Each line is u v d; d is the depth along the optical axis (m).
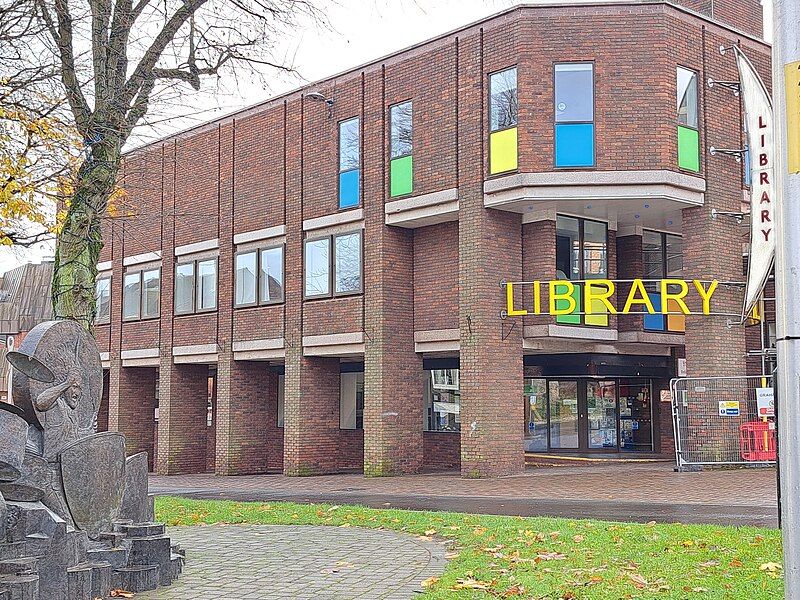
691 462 22.28
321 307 26.56
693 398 22.42
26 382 8.48
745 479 19.66
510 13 22.34
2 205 13.78
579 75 22.02
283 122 28.31
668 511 14.55
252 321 28.83
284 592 8.48
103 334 35.50
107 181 14.47
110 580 8.55
